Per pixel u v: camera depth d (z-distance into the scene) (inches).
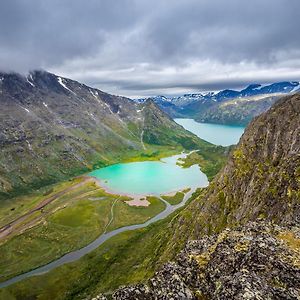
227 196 5885.8
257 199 4557.1
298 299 1403.8
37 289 6840.6
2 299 6535.4
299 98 6082.7
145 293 1733.5
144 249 7746.1
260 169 5374.0
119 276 6599.4
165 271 1897.1
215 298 1563.7
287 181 4057.6
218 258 1831.9
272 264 1644.9
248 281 1512.1
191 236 6023.6
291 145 5172.2
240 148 6609.3
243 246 1860.2
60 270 7549.2
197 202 7322.8
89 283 6786.4
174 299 1641.2
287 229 2071.9
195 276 1802.4
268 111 6752.0
